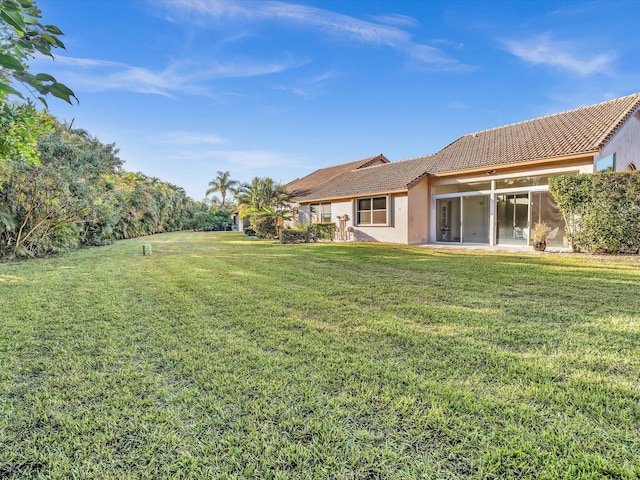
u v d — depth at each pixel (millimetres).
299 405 2482
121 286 6766
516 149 13945
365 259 10734
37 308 5121
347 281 7098
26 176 11133
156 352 3473
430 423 2260
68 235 14430
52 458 1988
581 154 11148
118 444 2100
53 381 2867
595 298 5383
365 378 2869
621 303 5070
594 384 2729
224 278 7594
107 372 3039
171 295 5945
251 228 26516
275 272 8359
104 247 16719
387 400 2529
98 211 15422
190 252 13844
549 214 13016
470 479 1798
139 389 2736
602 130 11781
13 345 3645
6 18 1224
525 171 13102
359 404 2486
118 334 3994
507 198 14258
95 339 3830
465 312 4742
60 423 2295
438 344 3586
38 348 3582
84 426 2256
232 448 2049
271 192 23453
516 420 2287
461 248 14023
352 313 4770
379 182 18172
